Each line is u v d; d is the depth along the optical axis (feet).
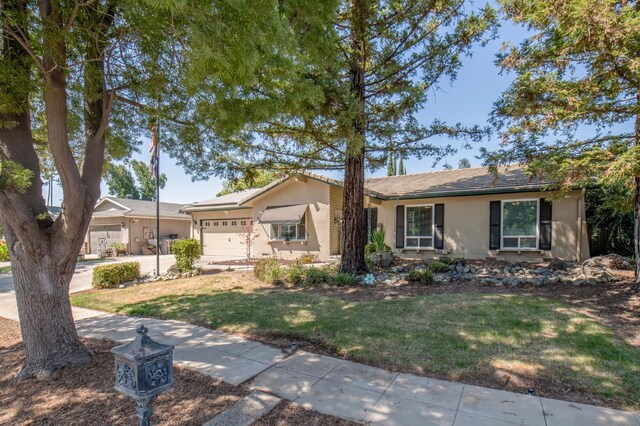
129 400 11.74
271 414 10.87
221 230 70.54
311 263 47.29
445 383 12.84
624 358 14.23
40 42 12.21
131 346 8.41
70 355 14.82
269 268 34.71
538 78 22.90
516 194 40.98
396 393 12.14
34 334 14.26
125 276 36.68
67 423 10.47
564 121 23.03
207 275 39.81
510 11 24.50
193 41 10.11
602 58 19.66
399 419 10.52
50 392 12.46
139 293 30.76
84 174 15.57
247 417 10.64
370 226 49.83
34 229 14.15
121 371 8.50
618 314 19.85
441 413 10.82
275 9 10.89
